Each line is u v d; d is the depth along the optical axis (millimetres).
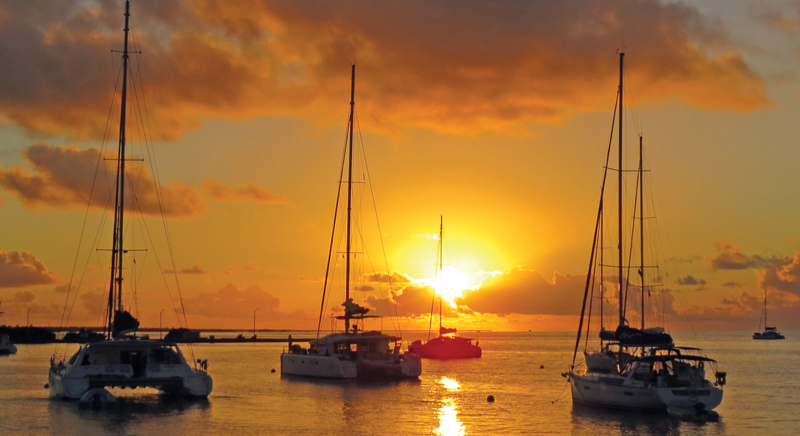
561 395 58062
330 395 55312
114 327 49281
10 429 39125
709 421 44062
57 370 50062
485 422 43375
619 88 64250
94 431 38750
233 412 45531
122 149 54375
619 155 63844
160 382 47062
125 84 54844
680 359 46219
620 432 40625
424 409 48344
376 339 67000
